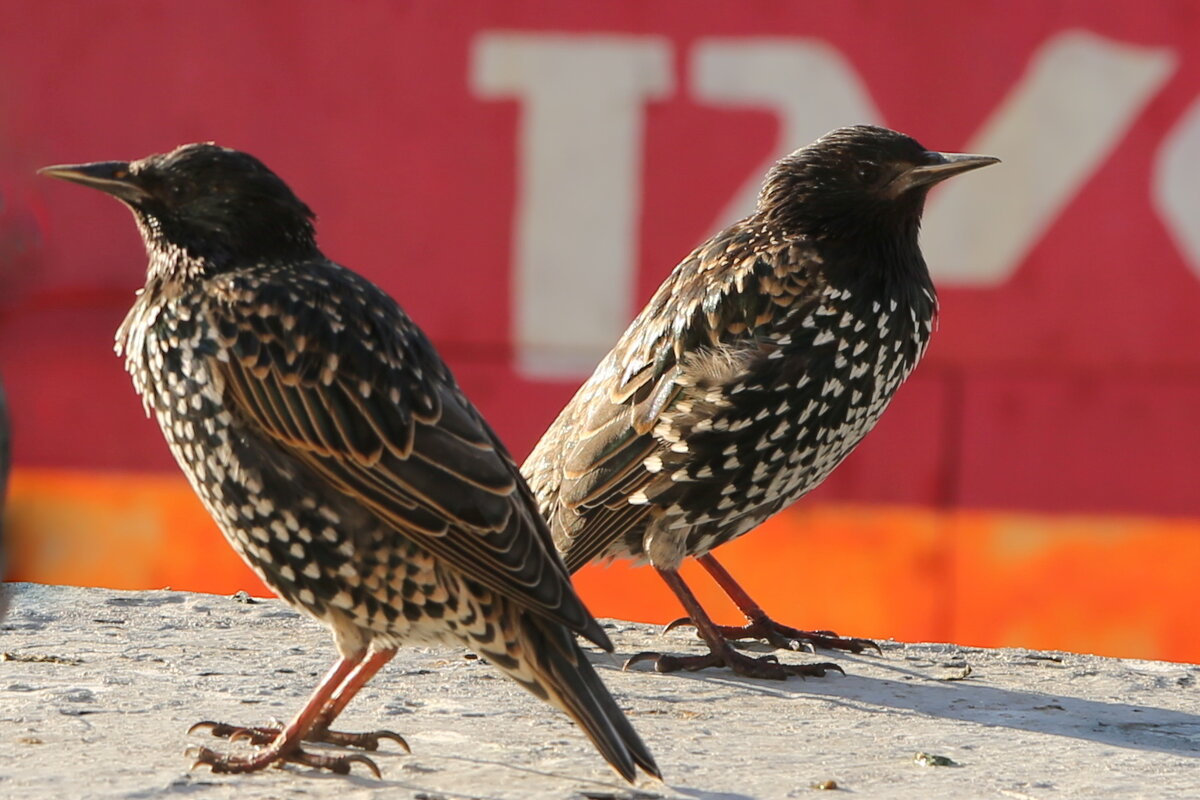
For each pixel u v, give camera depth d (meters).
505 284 13.12
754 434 7.53
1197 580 12.58
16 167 13.39
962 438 12.88
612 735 5.04
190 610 7.87
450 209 13.16
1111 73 12.64
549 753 5.52
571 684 5.18
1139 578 12.72
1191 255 12.65
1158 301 12.69
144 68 13.33
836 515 12.95
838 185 7.69
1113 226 12.73
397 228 13.20
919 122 12.77
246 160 5.72
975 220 12.84
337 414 5.32
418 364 5.47
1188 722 6.37
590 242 13.03
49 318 13.34
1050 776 5.47
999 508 12.82
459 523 5.23
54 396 13.37
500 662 5.40
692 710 6.44
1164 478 12.70
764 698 6.69
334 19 13.22
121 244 13.29
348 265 13.27
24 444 13.33
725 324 7.57
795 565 12.93
